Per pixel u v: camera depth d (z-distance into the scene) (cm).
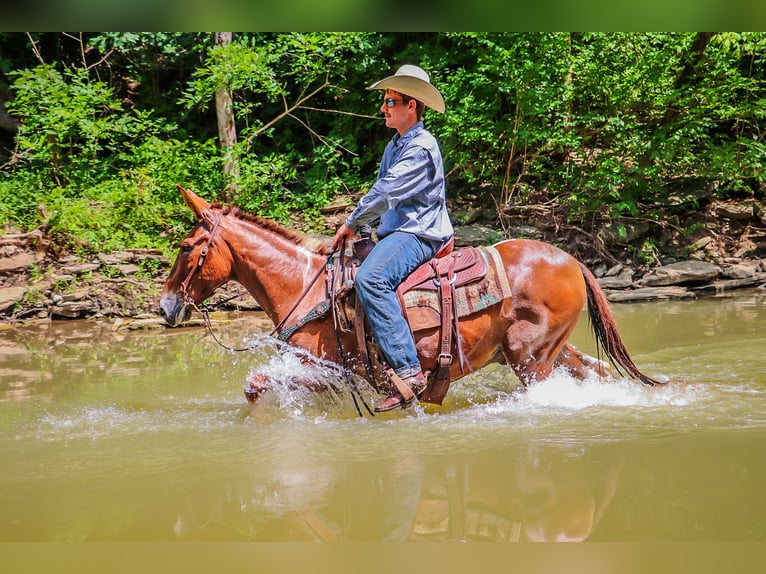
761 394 590
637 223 1280
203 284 571
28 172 1301
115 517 393
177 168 1269
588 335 895
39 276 1085
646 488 409
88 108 1297
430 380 535
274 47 1341
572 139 1288
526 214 1338
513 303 536
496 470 442
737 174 1309
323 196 1348
